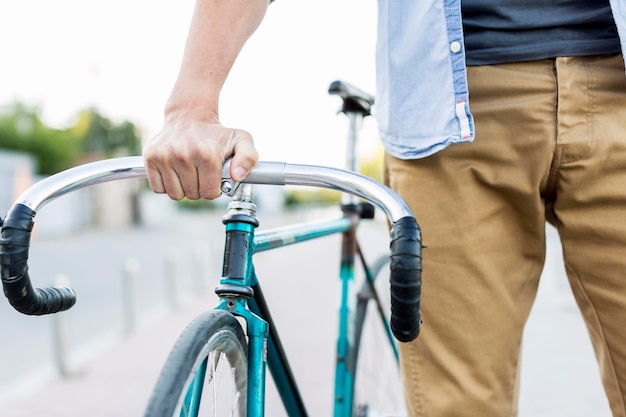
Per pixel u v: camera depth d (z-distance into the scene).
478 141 1.44
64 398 4.36
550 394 4.02
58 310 1.31
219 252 12.45
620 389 1.48
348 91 2.13
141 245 21.94
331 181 1.16
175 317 7.44
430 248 1.51
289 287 9.31
